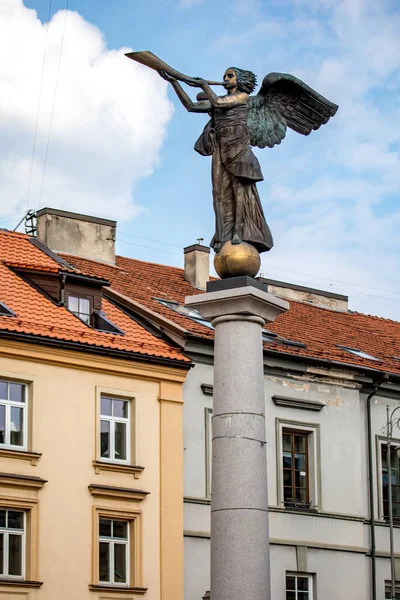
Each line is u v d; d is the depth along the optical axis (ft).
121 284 140.97
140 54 77.61
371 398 142.61
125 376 121.29
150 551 118.42
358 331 161.68
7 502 110.52
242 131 78.74
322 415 136.87
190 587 120.67
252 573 72.90
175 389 124.36
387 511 140.77
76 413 117.08
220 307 76.59
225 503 73.97
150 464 120.78
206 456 125.90
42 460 113.80
